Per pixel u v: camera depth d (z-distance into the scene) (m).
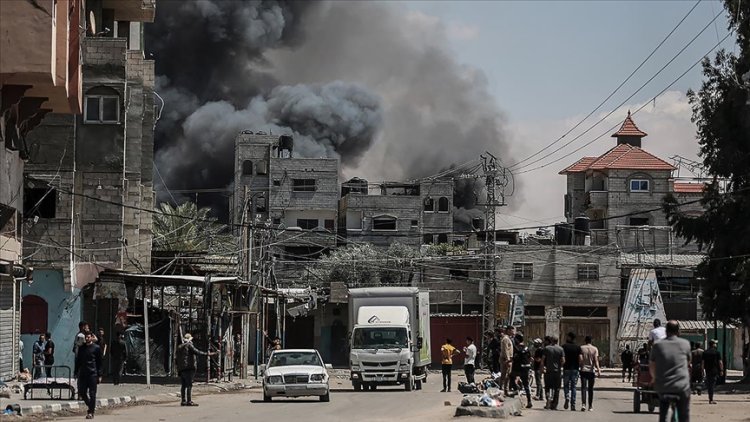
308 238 100.62
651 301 72.44
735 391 43.41
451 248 88.31
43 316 39.34
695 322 80.81
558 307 80.75
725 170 50.44
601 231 91.62
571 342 29.25
